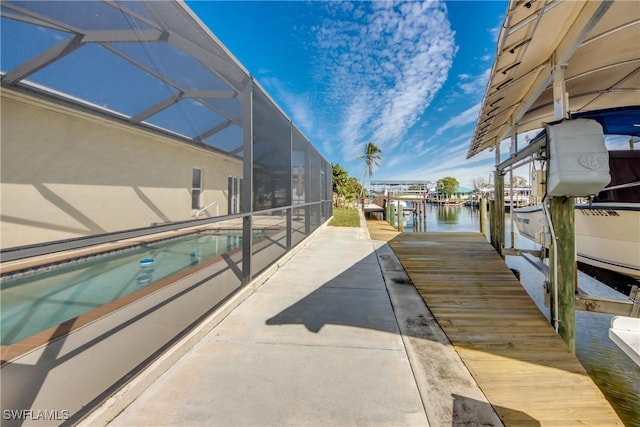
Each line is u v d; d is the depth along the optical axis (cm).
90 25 253
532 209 654
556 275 268
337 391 166
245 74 324
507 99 373
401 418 147
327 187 1143
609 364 356
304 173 680
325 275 408
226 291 303
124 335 210
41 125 373
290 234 520
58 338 205
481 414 155
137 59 315
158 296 287
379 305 300
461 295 334
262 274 369
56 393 148
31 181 364
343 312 281
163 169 590
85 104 401
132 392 154
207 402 154
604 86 357
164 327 223
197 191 702
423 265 452
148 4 221
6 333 229
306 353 205
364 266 458
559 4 202
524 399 169
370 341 226
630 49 274
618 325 106
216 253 571
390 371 187
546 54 278
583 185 245
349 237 759
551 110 441
